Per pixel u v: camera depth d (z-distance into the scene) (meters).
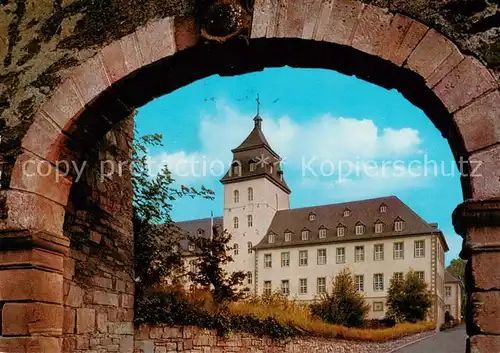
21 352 4.81
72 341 6.02
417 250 45.41
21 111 5.32
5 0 5.71
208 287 12.06
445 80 4.25
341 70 4.97
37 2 5.61
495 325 3.79
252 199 54.53
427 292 39.28
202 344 9.30
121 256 7.27
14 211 5.05
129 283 7.42
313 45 4.68
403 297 38.66
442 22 4.33
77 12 5.40
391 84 4.77
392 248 46.41
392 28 4.43
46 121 5.20
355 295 31.58
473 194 4.00
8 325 4.89
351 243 48.12
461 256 4.12
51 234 5.10
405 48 4.38
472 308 3.89
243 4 4.80
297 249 50.16
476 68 4.20
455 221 4.11
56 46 5.38
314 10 4.63
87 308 6.36
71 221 6.15
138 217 8.62
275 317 12.45
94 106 5.17
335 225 49.88
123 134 7.54
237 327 10.56
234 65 5.16
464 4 4.32
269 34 4.71
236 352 10.45
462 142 4.14
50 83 5.29
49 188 5.16
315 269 49.00
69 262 6.05
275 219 54.19
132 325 7.42
